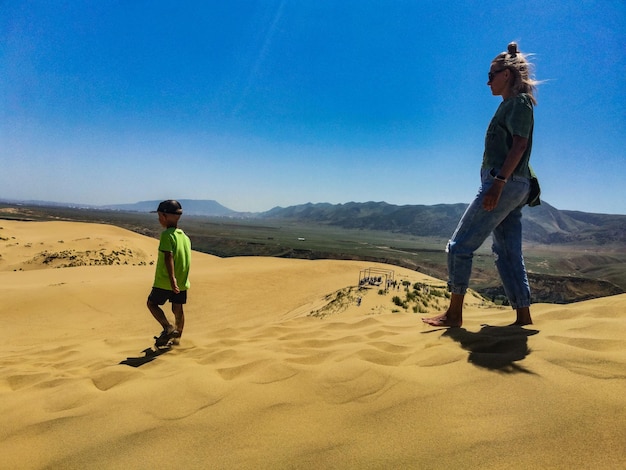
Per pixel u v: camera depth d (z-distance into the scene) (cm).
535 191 302
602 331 243
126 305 1653
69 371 337
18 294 1662
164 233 409
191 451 169
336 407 195
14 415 228
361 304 1095
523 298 303
